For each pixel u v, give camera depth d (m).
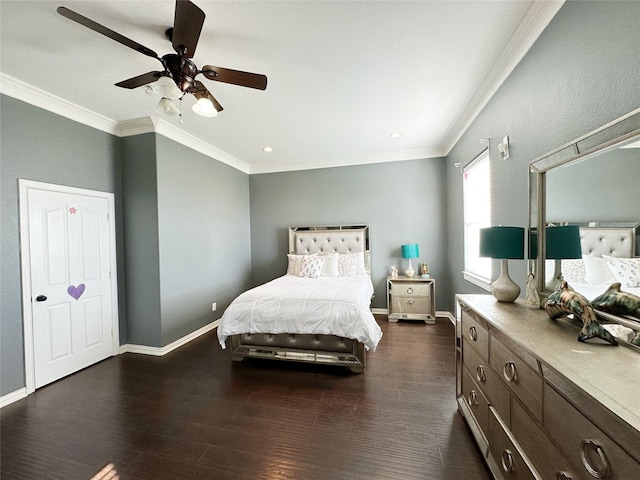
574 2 1.34
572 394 0.80
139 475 1.44
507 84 2.05
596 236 1.19
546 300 1.37
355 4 1.49
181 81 1.76
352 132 3.35
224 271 4.19
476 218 2.99
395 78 2.20
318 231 4.54
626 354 0.94
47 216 2.44
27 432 1.78
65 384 2.39
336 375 2.47
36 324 2.33
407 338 3.29
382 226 4.37
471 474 1.40
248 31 1.67
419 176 4.21
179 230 3.32
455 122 3.09
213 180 3.96
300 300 2.59
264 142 3.67
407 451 1.56
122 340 3.09
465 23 1.64
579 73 1.31
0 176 2.15
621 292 1.05
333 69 2.07
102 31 1.31
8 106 2.19
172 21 1.58
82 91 2.35
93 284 2.80
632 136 1.00
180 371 2.61
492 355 1.36
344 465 1.47
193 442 1.67
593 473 0.72
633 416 0.62
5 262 2.17
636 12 1.02
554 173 1.48
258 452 1.58
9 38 1.69
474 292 3.00
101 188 2.90
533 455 1.00
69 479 1.42
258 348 2.66
